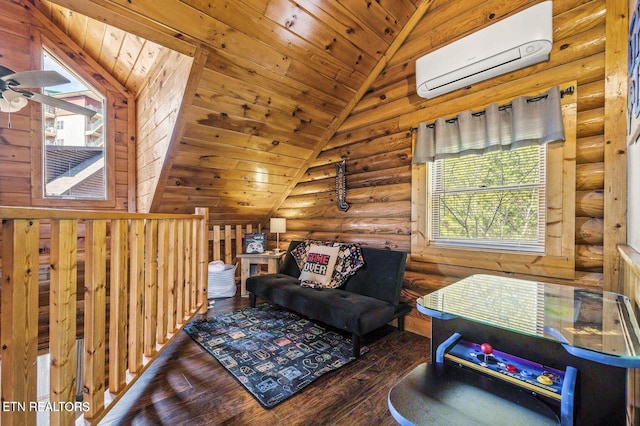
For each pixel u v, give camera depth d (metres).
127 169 4.30
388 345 2.54
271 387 1.91
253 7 2.15
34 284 1.12
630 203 1.72
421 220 2.86
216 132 2.98
